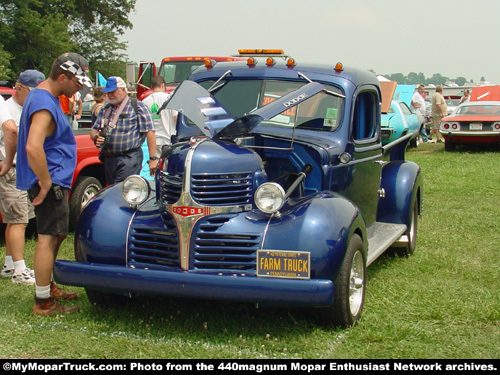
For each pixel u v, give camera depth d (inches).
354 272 183.9
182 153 174.1
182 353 159.9
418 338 173.5
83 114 451.5
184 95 199.0
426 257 268.8
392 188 265.6
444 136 713.0
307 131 211.6
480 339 173.3
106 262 178.9
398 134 655.1
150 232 177.0
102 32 1989.4
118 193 190.7
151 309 194.2
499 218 356.2
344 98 214.4
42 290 187.6
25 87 240.5
